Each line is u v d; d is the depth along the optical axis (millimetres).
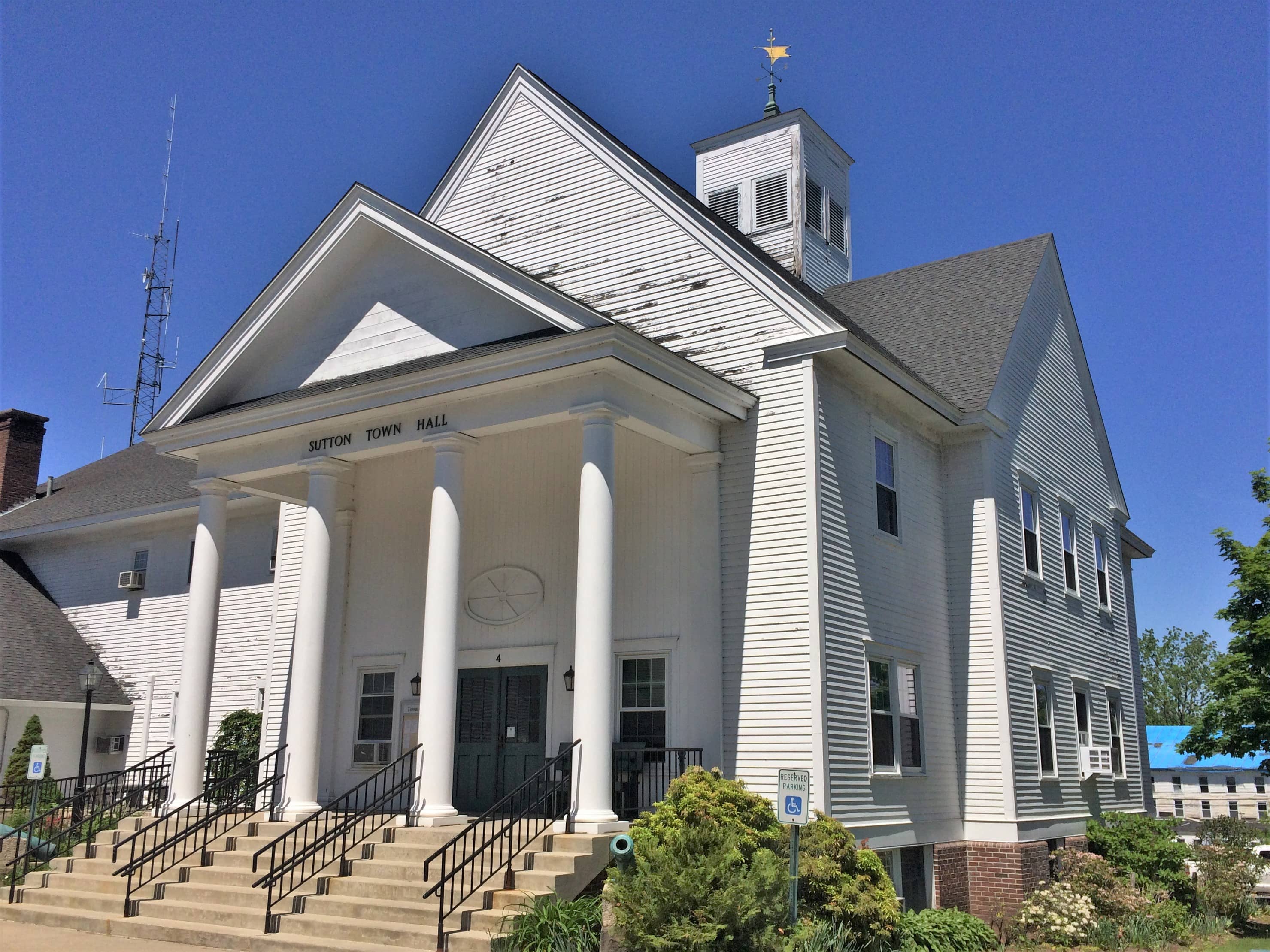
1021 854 17969
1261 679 21094
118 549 30281
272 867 12883
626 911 10594
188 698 16938
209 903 13625
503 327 15320
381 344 16625
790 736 14797
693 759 15297
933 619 18703
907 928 13703
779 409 16062
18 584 31094
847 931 11898
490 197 20406
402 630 18578
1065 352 25422
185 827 15914
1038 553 21609
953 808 18219
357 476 19906
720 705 15352
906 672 17625
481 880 12016
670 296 17688
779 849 12508
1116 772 24953
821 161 27047
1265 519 22156
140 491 30406
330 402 15969
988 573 19219
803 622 15055
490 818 13984
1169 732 51156
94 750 28016
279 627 21094
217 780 18172
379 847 13461
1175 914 18500
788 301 16484
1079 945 16641
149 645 28422
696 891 10492
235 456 17609
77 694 27312
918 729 17578
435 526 14766
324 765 18625
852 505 16438
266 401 16609
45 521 31656
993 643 18875
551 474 17719
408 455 19312
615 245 18562
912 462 18891
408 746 17922
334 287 17375
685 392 15000
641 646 16203
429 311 16219
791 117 25859
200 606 17297
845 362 16359
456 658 14375
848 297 25938
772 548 15570
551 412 14336
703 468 16359
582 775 13039
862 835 15086
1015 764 18531
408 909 11891
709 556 15977
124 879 14711
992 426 19828
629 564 16656
